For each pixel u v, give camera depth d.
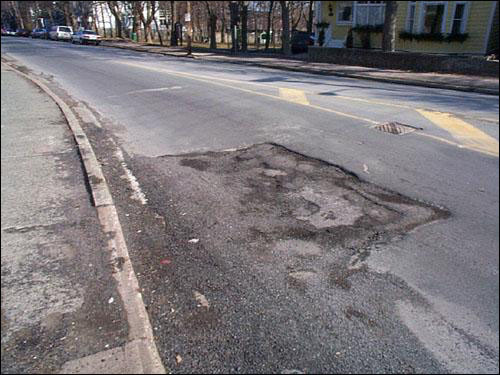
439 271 3.19
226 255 3.29
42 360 2.09
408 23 23.97
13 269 2.92
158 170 5.26
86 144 6.04
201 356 2.24
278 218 3.98
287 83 13.03
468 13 21.66
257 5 44.22
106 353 2.14
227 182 4.88
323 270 3.13
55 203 4.08
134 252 3.31
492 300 2.89
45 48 31.66
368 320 2.61
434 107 9.32
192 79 13.54
